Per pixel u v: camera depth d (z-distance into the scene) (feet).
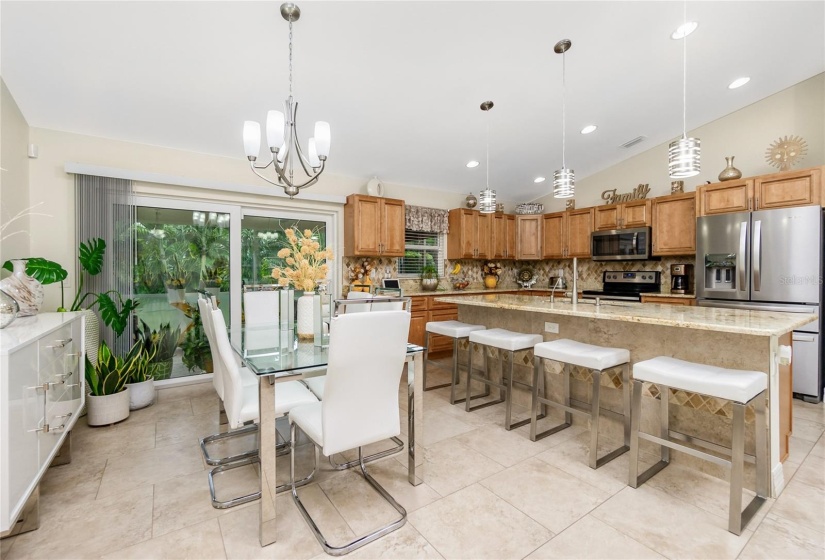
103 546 5.27
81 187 10.64
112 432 8.95
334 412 5.41
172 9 7.39
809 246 10.72
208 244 12.90
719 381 5.61
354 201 15.24
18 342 5.08
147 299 11.94
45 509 6.07
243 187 13.01
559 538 5.37
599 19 8.79
